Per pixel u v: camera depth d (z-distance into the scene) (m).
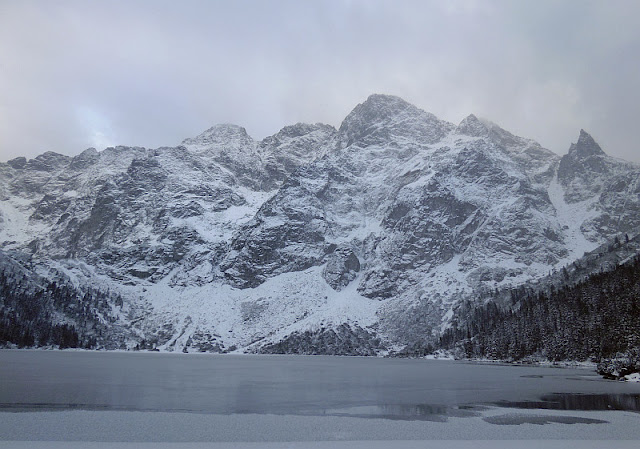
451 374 131.62
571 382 106.88
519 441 46.94
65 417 56.97
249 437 48.28
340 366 168.25
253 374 125.25
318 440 47.22
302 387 94.25
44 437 47.00
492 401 74.81
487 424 55.78
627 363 119.12
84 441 45.66
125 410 62.94
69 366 137.00
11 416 56.94
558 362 176.50
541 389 91.50
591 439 47.94
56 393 77.81
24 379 97.94
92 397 74.12
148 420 56.16
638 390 89.62
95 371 122.44
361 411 65.00
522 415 61.97
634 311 159.88
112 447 43.53
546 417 60.41
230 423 55.25
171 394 80.44
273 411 64.38
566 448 43.94
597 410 65.81
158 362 175.25
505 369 156.25
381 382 106.00
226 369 143.25
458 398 78.25
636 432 51.50
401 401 74.94
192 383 99.12
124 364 155.88
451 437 48.84
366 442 46.31
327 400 75.50
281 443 45.72
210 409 65.31
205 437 48.00
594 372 140.50
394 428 53.31
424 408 67.69
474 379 115.00
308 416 60.62
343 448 43.69
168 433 49.53
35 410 61.50
